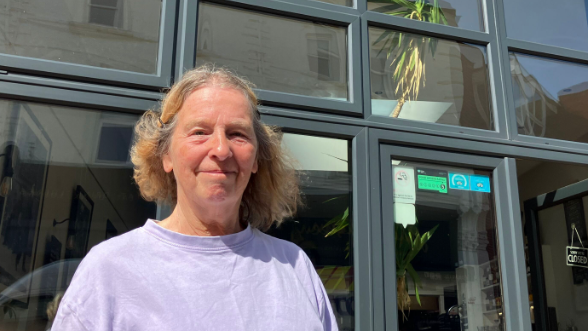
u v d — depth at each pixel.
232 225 1.11
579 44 2.45
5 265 1.45
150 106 1.65
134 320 0.85
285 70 1.92
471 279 1.95
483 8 2.31
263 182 1.25
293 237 1.77
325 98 1.90
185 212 1.08
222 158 1.00
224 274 0.97
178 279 0.93
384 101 2.03
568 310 2.61
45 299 1.46
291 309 0.97
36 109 1.58
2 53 1.55
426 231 1.96
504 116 2.14
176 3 1.79
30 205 1.52
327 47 2.01
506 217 2.03
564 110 2.31
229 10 1.90
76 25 1.69
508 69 2.23
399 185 1.96
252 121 1.11
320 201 1.82
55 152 1.58
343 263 1.79
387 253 1.82
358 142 1.87
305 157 1.84
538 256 2.79
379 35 2.11
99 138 1.63
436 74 2.16
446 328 1.87
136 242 0.96
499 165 2.08
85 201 1.57
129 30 1.74
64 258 1.51
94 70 1.61
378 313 1.72
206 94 1.06
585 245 2.54
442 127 2.03
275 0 1.94
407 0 2.22
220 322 0.89
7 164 1.52
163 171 1.21
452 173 2.05
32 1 1.66
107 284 0.87
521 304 1.92
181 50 1.75
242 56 1.88
